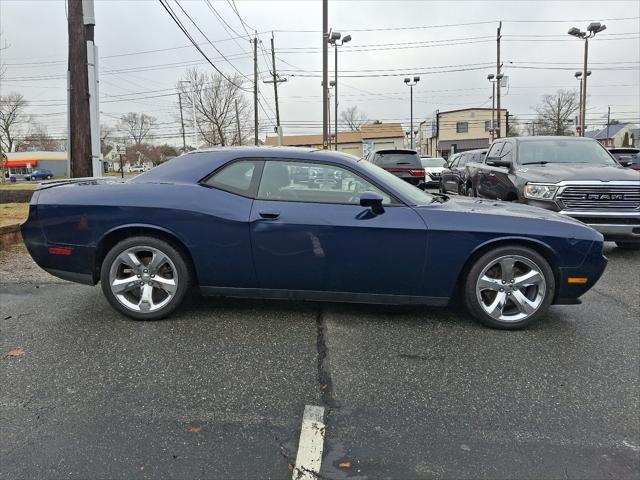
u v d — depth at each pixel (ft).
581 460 7.58
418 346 11.70
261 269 12.59
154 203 12.54
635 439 8.14
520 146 25.79
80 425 8.41
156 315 13.04
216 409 8.96
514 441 8.05
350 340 12.02
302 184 12.72
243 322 13.11
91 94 28.81
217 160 13.10
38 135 259.80
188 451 7.73
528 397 9.44
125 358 10.96
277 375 10.25
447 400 9.32
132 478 7.09
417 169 46.47
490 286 12.53
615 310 14.40
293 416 8.77
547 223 12.45
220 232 12.44
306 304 14.52
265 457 7.60
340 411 8.94
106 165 278.26
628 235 20.51
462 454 7.71
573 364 10.80
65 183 13.85
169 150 251.80
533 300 12.57
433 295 12.59
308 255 12.36
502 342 11.95
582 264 12.34
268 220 12.33
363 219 12.26
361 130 225.15
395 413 8.88
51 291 15.99
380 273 12.39
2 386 9.70
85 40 28.35
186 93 140.26
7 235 22.80
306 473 7.23
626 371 10.49
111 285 12.97
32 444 7.86
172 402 9.17
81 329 12.59
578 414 8.87
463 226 12.18
